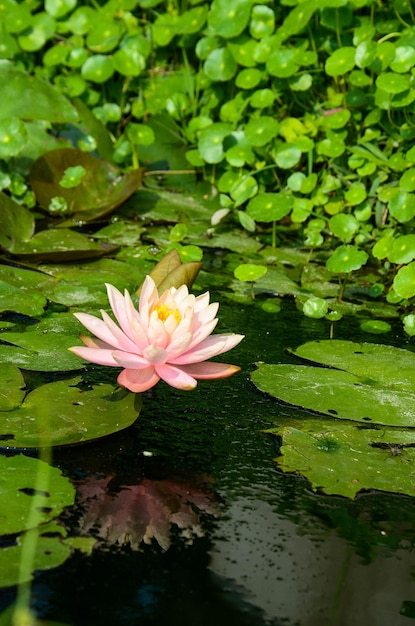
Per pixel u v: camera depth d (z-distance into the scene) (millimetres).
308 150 3586
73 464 1935
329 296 3086
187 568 1619
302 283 3186
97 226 3564
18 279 2922
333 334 2748
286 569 1641
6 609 1457
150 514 1771
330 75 3863
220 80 4000
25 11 4340
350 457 2010
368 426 2162
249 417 2186
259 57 3865
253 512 1809
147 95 4316
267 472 1954
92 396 2166
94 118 4086
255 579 1604
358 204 3441
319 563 1666
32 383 2232
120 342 2096
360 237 3316
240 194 3604
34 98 3715
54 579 1558
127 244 3373
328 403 2246
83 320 2133
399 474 1955
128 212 3717
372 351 2580
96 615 1478
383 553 1707
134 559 1629
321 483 1912
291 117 3973
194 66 4516
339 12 3770
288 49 3834
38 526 1666
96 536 1684
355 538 1749
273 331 2740
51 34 4344
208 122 4066
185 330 2029
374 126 3750
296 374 2393
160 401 2256
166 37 4273
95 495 1821
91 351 2064
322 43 3947
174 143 4227
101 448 2010
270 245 3539
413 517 1827
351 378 2385
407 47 3469
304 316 2889
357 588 1601
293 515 1811
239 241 3549
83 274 3025
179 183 4039
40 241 3232
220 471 1948
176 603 1524
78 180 3570
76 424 2010
